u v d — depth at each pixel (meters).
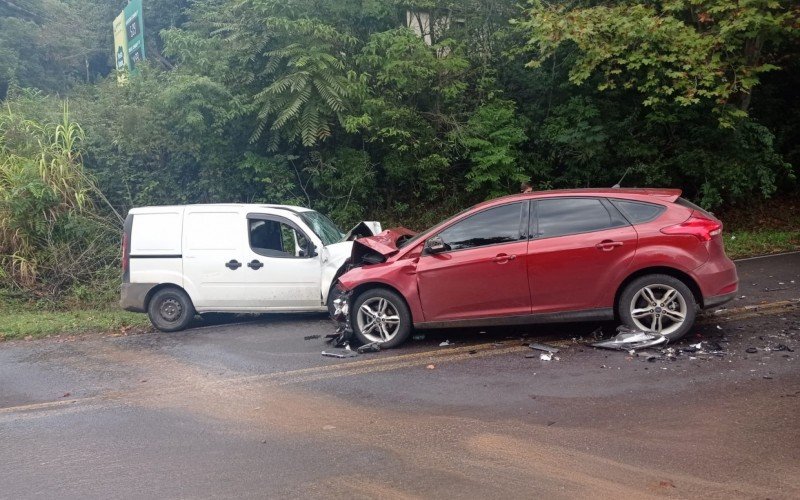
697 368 5.90
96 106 15.21
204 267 9.28
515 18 15.82
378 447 4.66
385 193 15.84
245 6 14.08
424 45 14.80
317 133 13.80
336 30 14.58
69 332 9.81
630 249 6.63
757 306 7.96
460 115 15.24
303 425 5.21
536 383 5.82
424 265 7.14
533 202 7.06
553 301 6.85
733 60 12.66
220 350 7.97
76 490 4.22
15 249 13.03
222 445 4.88
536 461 4.28
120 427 5.41
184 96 13.47
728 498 3.68
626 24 12.29
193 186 14.56
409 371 6.45
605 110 14.97
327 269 9.06
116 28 18.27
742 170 14.62
